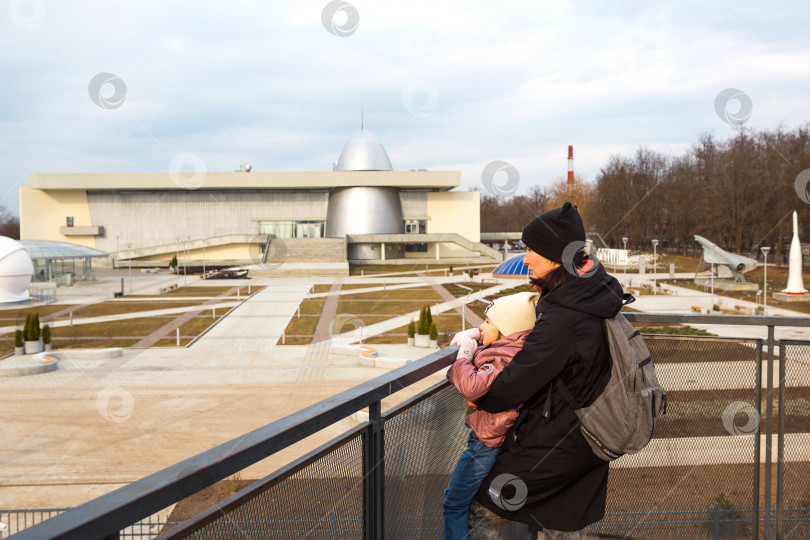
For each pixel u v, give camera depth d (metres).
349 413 1.35
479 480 1.73
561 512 1.64
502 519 1.79
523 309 1.75
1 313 27.81
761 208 32.53
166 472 0.95
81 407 12.62
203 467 0.96
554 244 1.57
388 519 1.63
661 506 2.45
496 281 39.72
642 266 42.41
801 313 23.97
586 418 1.51
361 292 34.62
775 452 2.45
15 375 15.70
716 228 35.41
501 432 1.62
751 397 2.47
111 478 8.92
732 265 33.00
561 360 1.48
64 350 18.50
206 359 17.73
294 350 19.05
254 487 1.13
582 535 1.72
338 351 18.52
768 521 2.42
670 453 2.47
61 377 15.54
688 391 2.49
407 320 24.56
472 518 1.79
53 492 8.43
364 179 55.00
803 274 36.56
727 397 2.46
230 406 12.66
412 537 1.78
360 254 56.38
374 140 58.09
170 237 55.94
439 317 24.98
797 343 2.45
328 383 14.73
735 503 2.43
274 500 1.19
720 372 2.49
